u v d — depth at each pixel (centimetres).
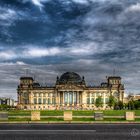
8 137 2695
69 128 3712
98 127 3906
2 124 4706
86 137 2694
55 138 2620
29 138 2623
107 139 2566
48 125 4381
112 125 4375
